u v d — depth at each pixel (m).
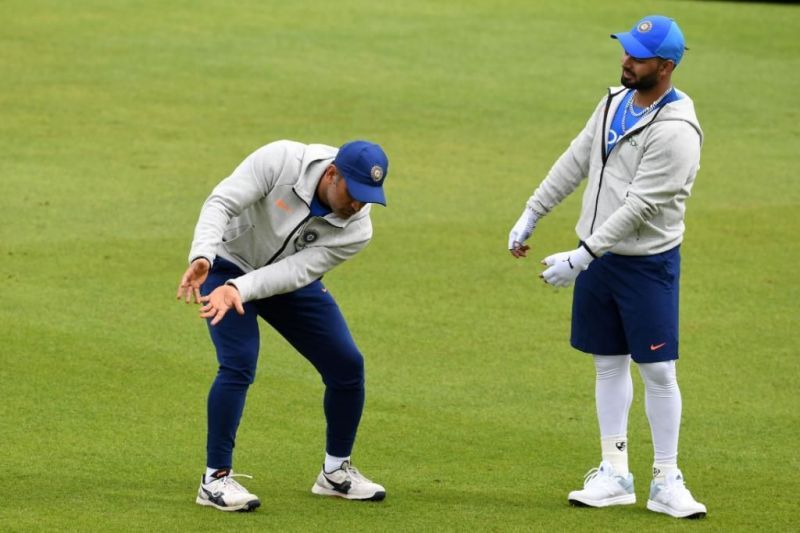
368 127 52.75
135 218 39.91
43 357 28.19
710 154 50.66
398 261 36.88
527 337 31.03
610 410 21.28
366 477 22.38
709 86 62.12
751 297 34.59
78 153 47.25
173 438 23.86
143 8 74.56
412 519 20.16
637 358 20.64
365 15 75.25
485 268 36.53
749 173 48.03
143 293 33.09
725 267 37.22
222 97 56.69
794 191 45.81
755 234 40.62
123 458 22.69
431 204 42.84
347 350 20.67
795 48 70.88
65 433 23.89
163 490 21.06
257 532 19.20
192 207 41.34
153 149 48.22
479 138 51.78
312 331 20.59
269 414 25.56
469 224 40.78
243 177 19.55
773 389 27.88
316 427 24.95
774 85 62.75
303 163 19.56
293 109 55.06
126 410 25.33
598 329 21.06
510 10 77.81
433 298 33.81
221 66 62.28
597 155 20.66
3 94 55.56
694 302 34.12
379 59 64.88
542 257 37.81
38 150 47.41
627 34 19.97
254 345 20.05
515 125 54.00
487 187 45.00
